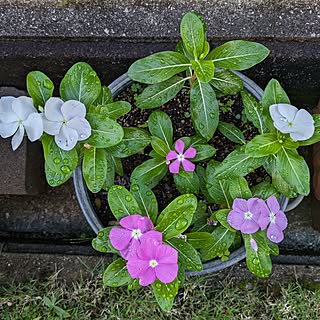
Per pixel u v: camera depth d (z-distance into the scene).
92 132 0.74
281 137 0.76
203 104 0.80
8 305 0.92
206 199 0.86
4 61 0.91
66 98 0.75
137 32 0.87
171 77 0.81
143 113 0.88
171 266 0.73
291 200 0.94
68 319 0.92
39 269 0.94
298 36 0.86
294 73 0.91
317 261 0.94
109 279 0.77
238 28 0.86
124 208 0.76
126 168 0.89
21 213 1.01
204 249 0.80
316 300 0.91
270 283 0.93
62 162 0.74
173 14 0.86
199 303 0.92
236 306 0.92
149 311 0.92
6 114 0.74
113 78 0.94
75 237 1.00
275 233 0.77
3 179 0.91
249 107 0.78
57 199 1.01
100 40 0.88
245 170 0.78
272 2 0.85
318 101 0.96
